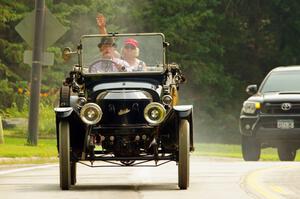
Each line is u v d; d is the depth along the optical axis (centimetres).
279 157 5275
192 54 10475
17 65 8862
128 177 3100
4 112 7831
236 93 10900
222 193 2433
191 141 2666
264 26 11631
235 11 11325
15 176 3134
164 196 2362
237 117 10881
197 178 2975
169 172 3353
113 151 2689
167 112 2638
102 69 2819
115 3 9269
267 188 2567
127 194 2422
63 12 8731
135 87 2706
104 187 2675
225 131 10681
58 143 2645
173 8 10469
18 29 4978
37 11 4956
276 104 4775
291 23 11519
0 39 8656
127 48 2850
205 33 10650
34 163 4106
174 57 10269
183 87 10556
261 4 11550
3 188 2631
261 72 11631
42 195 2397
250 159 4850
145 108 2595
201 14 10394
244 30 11425
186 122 2595
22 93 8319
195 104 10562
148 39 2856
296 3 11494
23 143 5134
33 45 4956
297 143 4869
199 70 10444
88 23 9025
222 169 3447
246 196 2342
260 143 4825
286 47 11569
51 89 8231
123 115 2652
